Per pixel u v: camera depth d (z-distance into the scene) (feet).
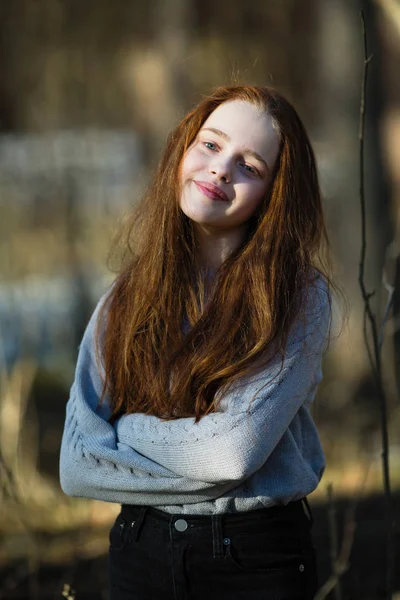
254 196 12.88
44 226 42.83
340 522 24.30
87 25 51.47
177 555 12.37
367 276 42.42
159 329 13.26
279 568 12.42
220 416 12.19
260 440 12.00
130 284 13.74
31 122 48.96
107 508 26.37
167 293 13.26
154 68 54.70
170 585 12.49
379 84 42.83
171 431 12.41
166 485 12.29
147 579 12.71
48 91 49.60
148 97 54.34
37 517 24.76
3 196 43.47
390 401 31.76
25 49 49.52
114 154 49.29
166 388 12.89
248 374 12.32
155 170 14.15
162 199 13.46
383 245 42.50
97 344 13.80
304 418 13.48
